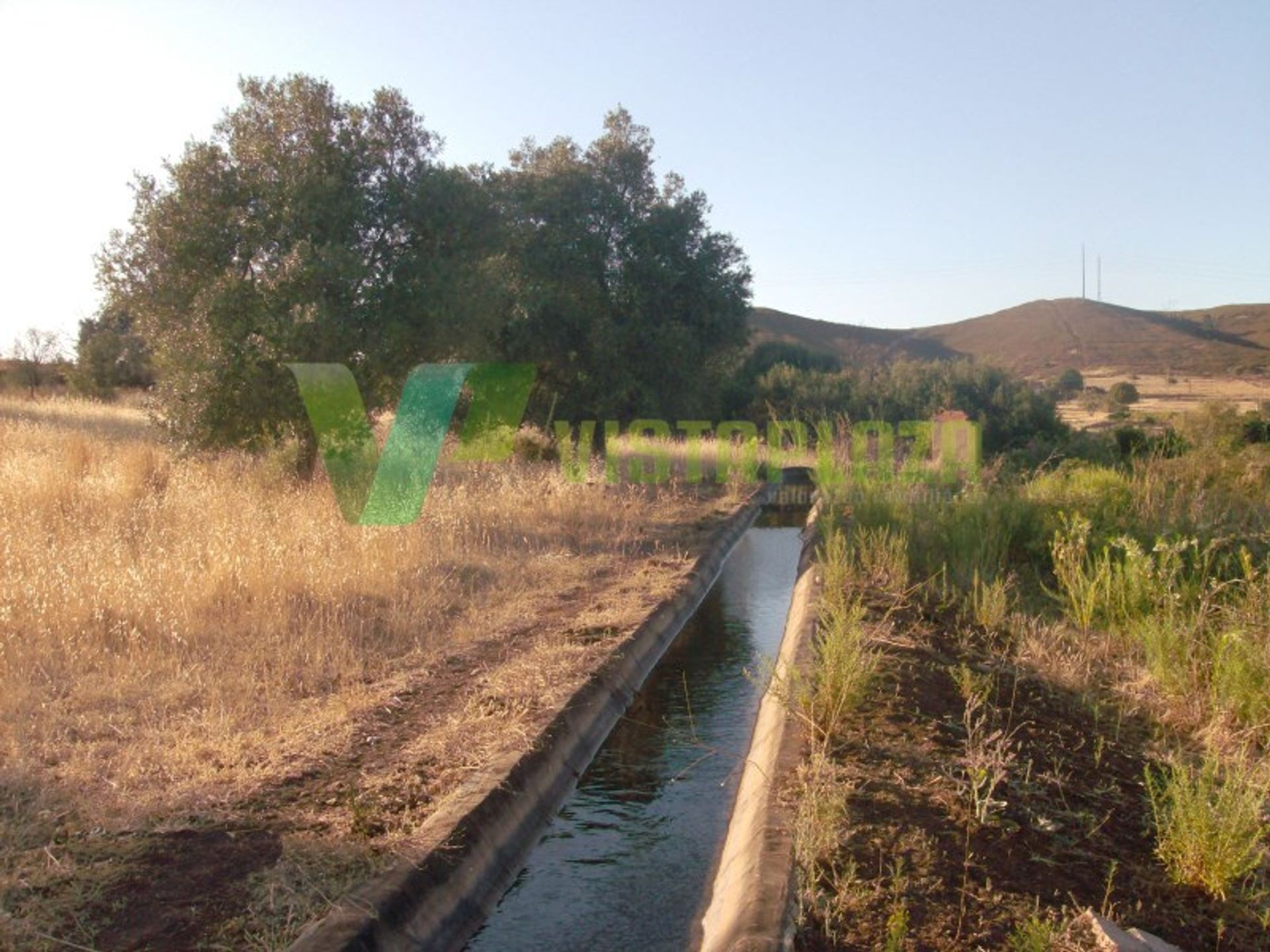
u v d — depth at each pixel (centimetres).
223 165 1459
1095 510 1170
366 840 473
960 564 1096
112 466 1382
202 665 704
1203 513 1120
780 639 992
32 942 381
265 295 1389
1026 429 3225
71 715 616
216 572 859
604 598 1021
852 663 632
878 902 414
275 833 479
